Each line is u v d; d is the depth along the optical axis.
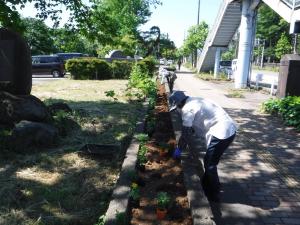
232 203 5.03
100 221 4.08
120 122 8.88
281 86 12.70
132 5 43.56
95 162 6.18
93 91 16.03
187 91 18.56
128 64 25.77
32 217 4.32
